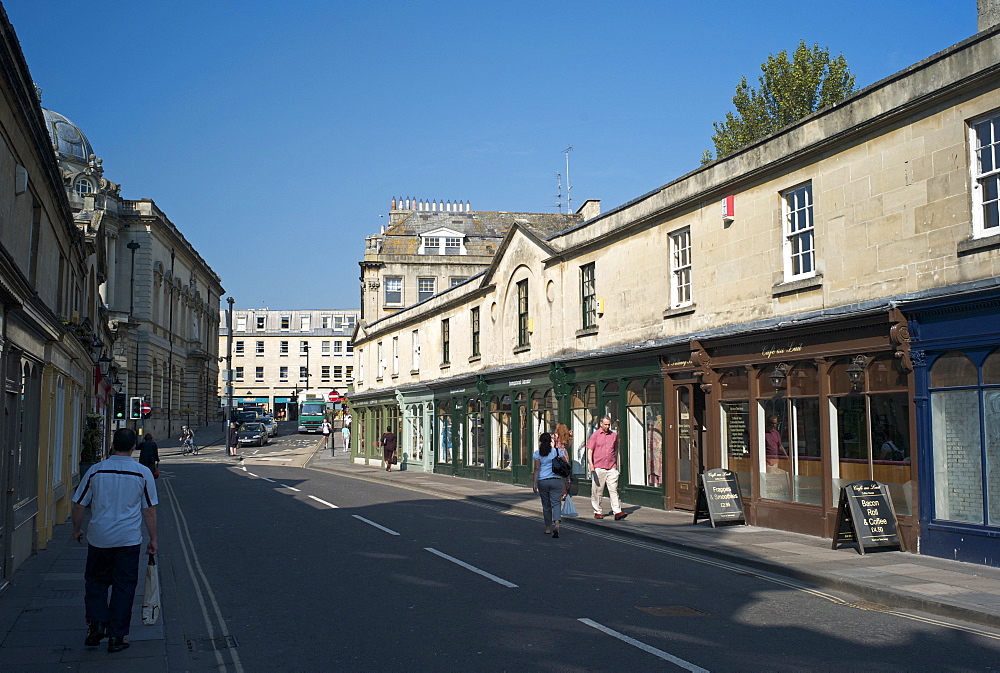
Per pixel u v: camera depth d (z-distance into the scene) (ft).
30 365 40.04
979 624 27.91
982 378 37.27
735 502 51.26
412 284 187.32
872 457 43.19
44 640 26.17
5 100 32.07
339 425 291.38
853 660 23.48
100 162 201.67
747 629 26.94
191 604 31.94
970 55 38.63
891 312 40.57
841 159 45.93
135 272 203.21
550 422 79.56
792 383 48.88
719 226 55.83
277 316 398.83
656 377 62.85
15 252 36.94
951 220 39.34
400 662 23.39
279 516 60.03
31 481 42.06
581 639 25.52
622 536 49.88
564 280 77.56
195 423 253.24
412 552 42.57
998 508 36.63
